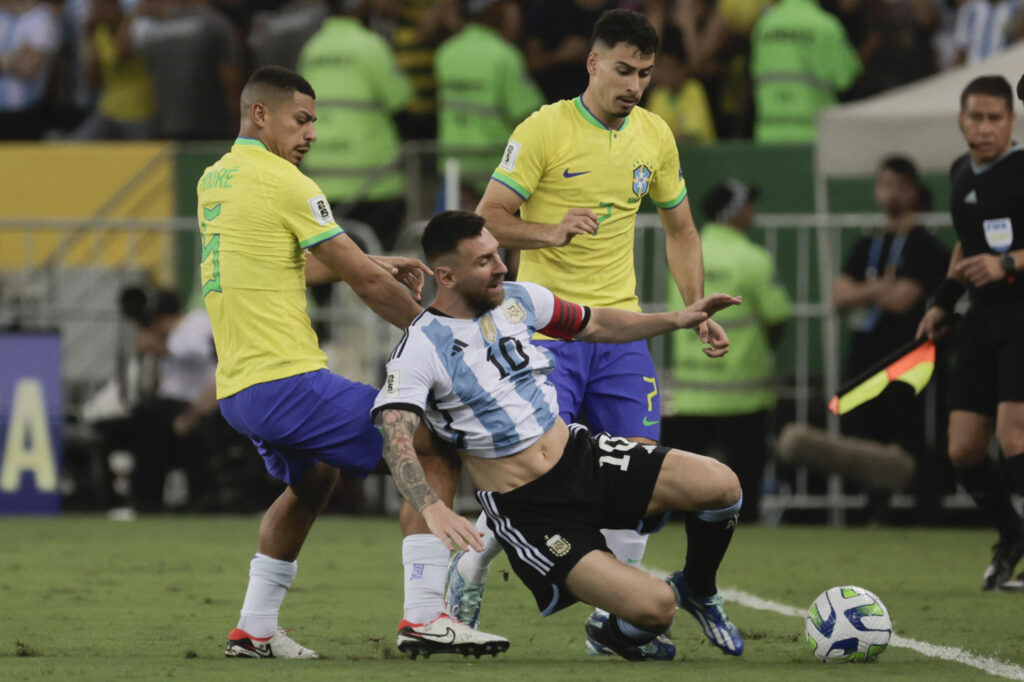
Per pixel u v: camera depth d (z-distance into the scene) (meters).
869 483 39.66
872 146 39.78
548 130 21.41
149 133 54.19
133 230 47.97
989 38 49.66
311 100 19.33
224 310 18.78
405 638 18.03
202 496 44.12
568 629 21.86
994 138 26.03
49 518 43.22
